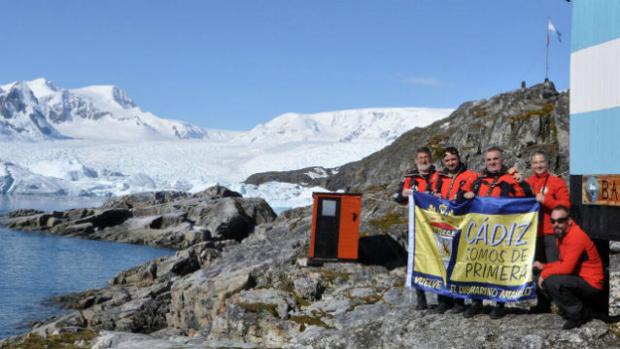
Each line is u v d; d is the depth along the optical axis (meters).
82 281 33.12
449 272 9.93
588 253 8.41
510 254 9.51
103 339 15.83
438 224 10.09
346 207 19.55
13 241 48.69
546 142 52.53
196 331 18.19
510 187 9.68
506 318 9.54
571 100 9.15
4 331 22.12
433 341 9.45
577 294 8.51
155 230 52.19
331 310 15.76
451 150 10.14
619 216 8.34
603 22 8.57
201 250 30.14
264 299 16.66
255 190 110.44
